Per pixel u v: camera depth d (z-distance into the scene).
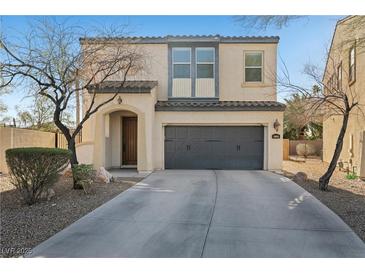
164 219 8.50
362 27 10.34
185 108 18.44
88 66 13.52
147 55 18.23
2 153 15.91
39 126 25.11
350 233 7.36
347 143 18.92
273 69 19.83
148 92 17.38
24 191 9.95
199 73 19.81
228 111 18.48
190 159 18.89
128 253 6.23
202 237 7.11
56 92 12.67
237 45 20.16
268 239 6.99
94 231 7.48
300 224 8.05
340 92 13.62
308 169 20.22
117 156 19.98
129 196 11.29
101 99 17.45
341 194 11.88
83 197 11.03
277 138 18.41
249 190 12.38
